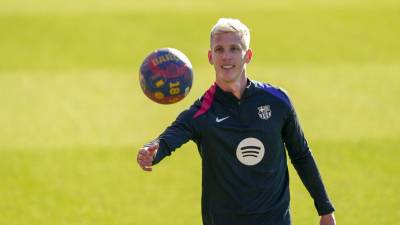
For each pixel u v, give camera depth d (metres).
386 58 67.31
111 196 37.12
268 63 67.00
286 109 19.80
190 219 33.94
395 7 86.69
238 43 19.02
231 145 19.50
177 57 19.80
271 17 84.75
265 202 19.77
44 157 43.53
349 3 89.50
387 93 55.75
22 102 56.66
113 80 62.44
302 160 20.47
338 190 36.91
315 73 62.78
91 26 82.12
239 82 19.53
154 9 89.25
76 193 37.59
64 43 76.44
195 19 84.56
